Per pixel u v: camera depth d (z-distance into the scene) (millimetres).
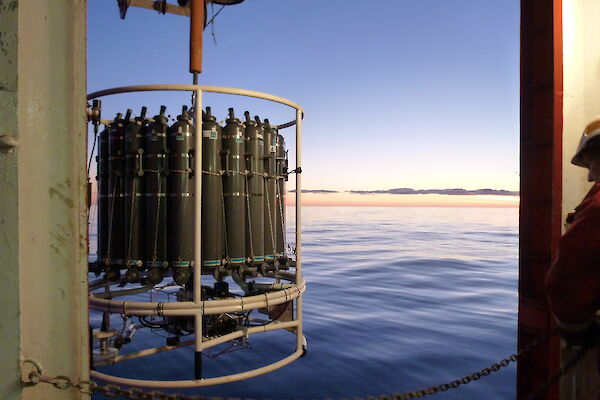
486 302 9891
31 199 1724
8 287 1652
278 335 6641
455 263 19188
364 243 33562
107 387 1867
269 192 5582
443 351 5949
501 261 20453
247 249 5254
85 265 1855
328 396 4371
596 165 1960
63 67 1779
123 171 4992
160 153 4816
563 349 2818
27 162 1709
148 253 4848
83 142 1824
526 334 3025
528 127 3014
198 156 4520
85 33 1829
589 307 1682
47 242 1764
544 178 2908
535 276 2949
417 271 16203
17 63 1640
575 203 2926
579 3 2951
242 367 5191
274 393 4418
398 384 4727
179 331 5352
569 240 1687
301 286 5449
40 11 1734
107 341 5031
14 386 1687
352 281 13414
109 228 5008
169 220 4867
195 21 5336
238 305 4695
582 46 2967
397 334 6859
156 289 5727
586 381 2799
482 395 4453
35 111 1729
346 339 6520
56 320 1790
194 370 5004
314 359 5523
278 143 5840
